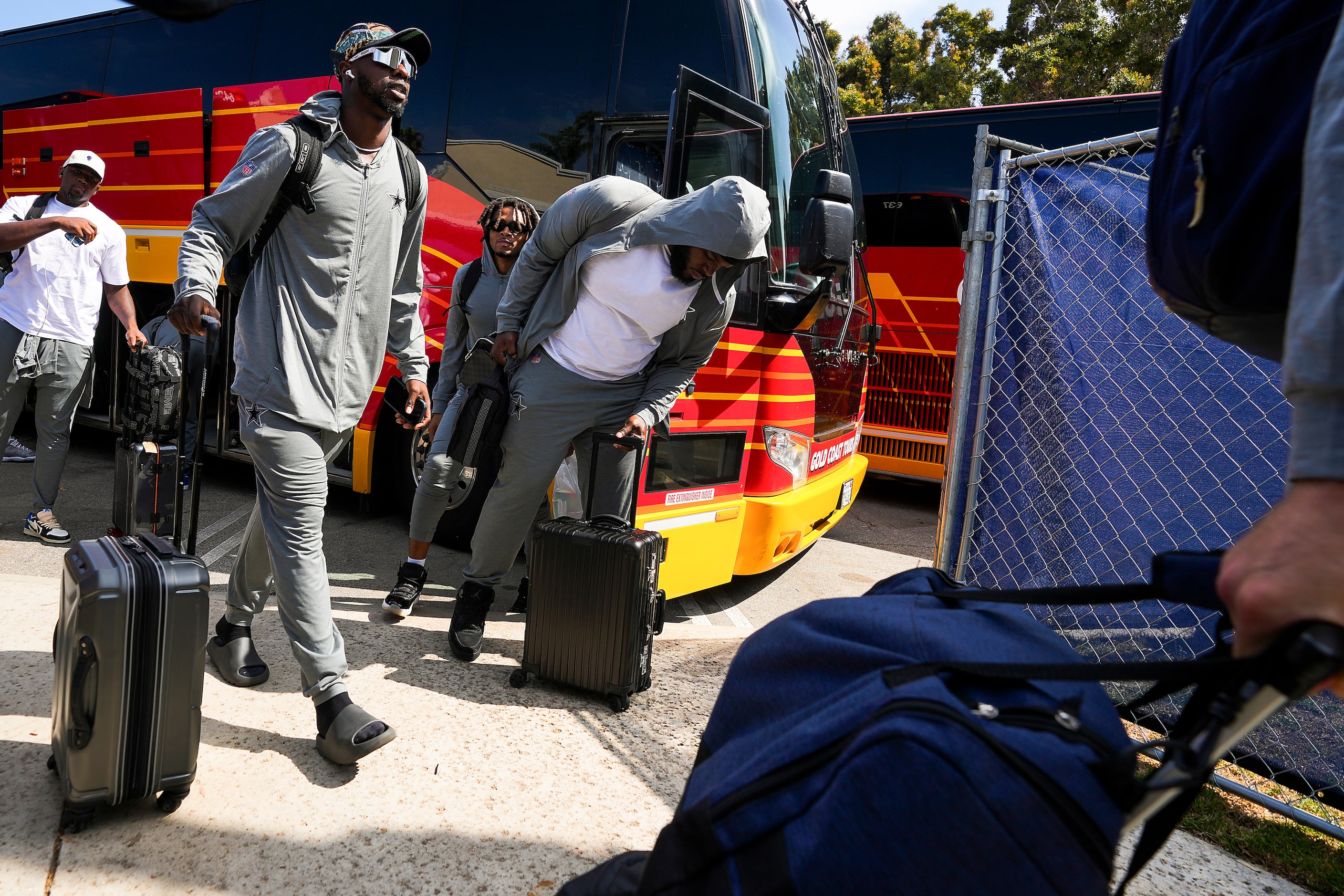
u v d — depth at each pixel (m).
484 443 2.94
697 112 3.31
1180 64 0.96
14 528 4.32
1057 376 2.93
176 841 1.88
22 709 2.34
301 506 2.27
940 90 22.64
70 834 1.86
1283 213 0.78
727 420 3.68
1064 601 0.94
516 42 4.41
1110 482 2.84
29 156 6.52
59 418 4.10
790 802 0.81
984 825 0.72
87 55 6.48
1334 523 0.62
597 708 2.79
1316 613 0.62
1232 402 2.66
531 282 2.97
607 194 2.80
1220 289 0.88
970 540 3.12
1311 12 0.76
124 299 4.35
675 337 3.05
